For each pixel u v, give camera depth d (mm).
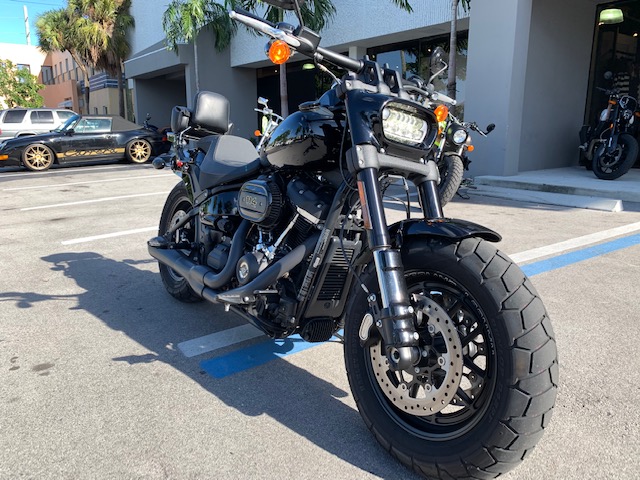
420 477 2125
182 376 2971
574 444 2301
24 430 2441
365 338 2256
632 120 9281
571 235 5977
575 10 11227
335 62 2342
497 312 1913
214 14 19703
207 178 3408
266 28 2143
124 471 2154
